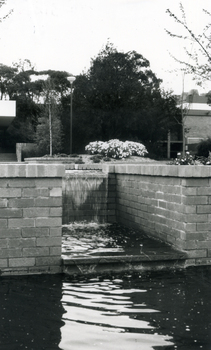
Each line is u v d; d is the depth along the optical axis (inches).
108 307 202.8
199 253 285.7
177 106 1701.5
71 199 434.6
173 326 180.9
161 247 303.6
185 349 160.1
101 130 1606.8
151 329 177.6
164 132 1651.1
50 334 172.2
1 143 1923.0
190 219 285.7
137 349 159.3
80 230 382.6
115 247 303.6
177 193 298.7
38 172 257.0
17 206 257.4
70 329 176.9
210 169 284.8
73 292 225.0
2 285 236.4
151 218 348.5
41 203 260.2
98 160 988.6
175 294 222.7
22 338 168.2
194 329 177.6
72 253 281.9
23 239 258.7
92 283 242.1
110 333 173.6
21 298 214.5
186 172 281.7
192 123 1893.5
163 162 1032.2
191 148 1763.0
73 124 1540.4
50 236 261.7
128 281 246.5
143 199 366.3
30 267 259.8
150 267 274.8
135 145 1098.1
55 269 262.7
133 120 1588.3
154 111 1635.1
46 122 1439.5
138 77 1857.8
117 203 439.5
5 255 256.7
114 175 443.2
